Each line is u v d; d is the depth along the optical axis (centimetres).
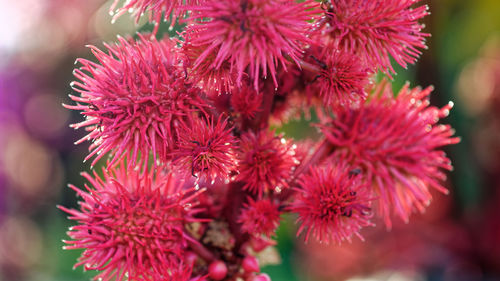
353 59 17
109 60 16
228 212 18
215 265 17
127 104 16
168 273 17
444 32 50
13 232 82
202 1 16
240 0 15
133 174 17
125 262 17
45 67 87
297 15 15
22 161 93
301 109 19
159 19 17
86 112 16
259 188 17
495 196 48
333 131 18
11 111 90
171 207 17
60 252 81
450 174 49
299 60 16
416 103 18
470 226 48
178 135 16
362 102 18
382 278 49
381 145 17
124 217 16
